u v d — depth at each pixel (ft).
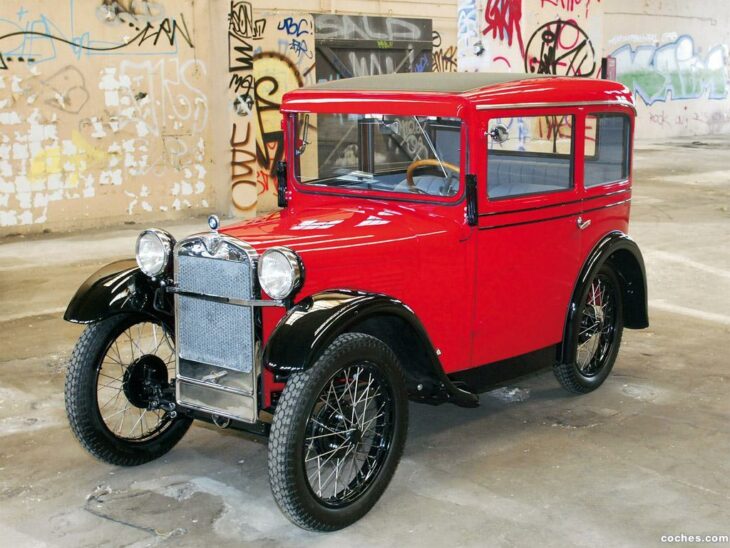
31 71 29.45
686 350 18.56
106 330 12.78
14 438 14.29
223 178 33.91
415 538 11.15
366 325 12.70
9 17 28.78
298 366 10.46
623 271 16.61
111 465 13.29
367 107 13.65
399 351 12.71
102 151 31.37
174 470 13.17
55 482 12.76
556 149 14.34
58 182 30.63
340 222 12.94
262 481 12.83
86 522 11.59
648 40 66.54
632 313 16.92
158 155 32.73
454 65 41.96
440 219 13.28
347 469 12.69
